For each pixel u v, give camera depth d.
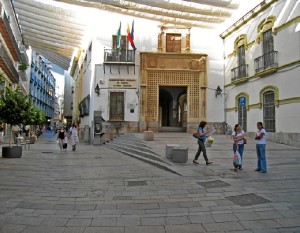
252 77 18.58
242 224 4.20
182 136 18.50
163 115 28.08
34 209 4.88
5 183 6.84
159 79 22.14
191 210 4.84
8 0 17.98
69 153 14.27
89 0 16.58
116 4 16.97
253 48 18.59
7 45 21.66
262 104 17.58
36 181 7.15
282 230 3.98
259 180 7.03
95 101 21.31
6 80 22.45
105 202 5.33
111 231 3.95
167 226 4.13
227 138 17.97
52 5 19.22
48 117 63.09
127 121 21.38
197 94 22.34
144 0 16.27
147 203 5.26
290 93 15.05
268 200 5.34
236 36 20.84
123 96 21.61
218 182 6.86
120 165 9.99
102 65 21.62
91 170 8.89
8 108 11.28
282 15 15.79
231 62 21.55
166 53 22.06
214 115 22.22
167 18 19.95
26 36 26.36
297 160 10.43
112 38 21.92
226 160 10.23
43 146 19.05
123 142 17.22
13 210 4.81
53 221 4.32
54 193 5.99
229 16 19.11
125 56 21.64
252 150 13.16
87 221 4.32
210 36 22.81
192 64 22.30
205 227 4.09
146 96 21.69
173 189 6.29
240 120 20.22
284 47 15.55
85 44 25.97
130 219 4.42
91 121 21.88
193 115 22.16
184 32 22.61
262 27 17.69
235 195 5.72
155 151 11.69
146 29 22.33
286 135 15.27
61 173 8.34
